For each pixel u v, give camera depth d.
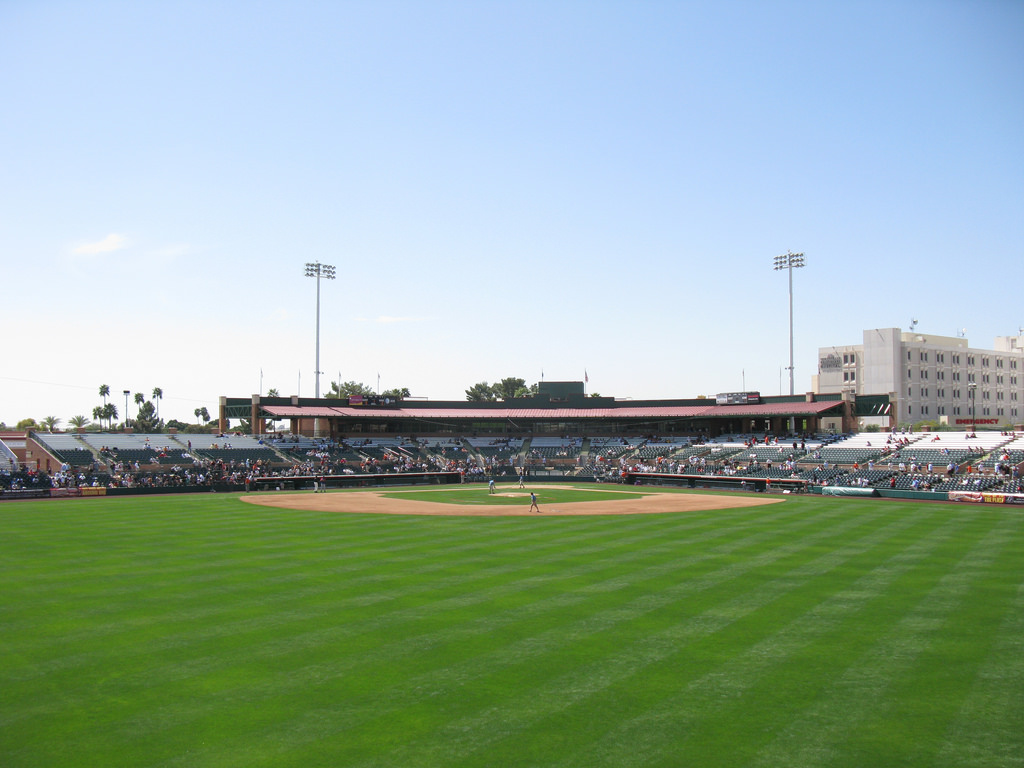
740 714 15.68
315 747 14.25
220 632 21.86
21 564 32.84
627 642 20.62
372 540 40.00
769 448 98.00
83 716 15.81
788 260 106.69
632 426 119.12
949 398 132.38
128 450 93.62
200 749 14.20
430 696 16.77
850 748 14.08
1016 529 43.53
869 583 28.08
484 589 27.28
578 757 13.75
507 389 178.25
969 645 20.20
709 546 37.34
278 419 117.44
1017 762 13.48
